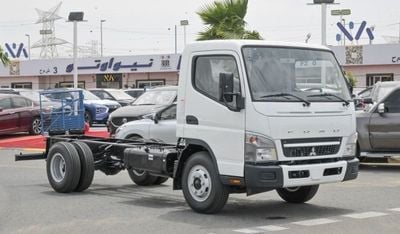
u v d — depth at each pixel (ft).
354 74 136.46
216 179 29.53
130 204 34.40
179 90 31.55
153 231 27.09
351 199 35.04
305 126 28.55
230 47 29.09
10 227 28.35
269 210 31.94
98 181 44.55
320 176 28.76
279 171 27.63
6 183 43.37
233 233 26.35
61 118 43.96
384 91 53.78
